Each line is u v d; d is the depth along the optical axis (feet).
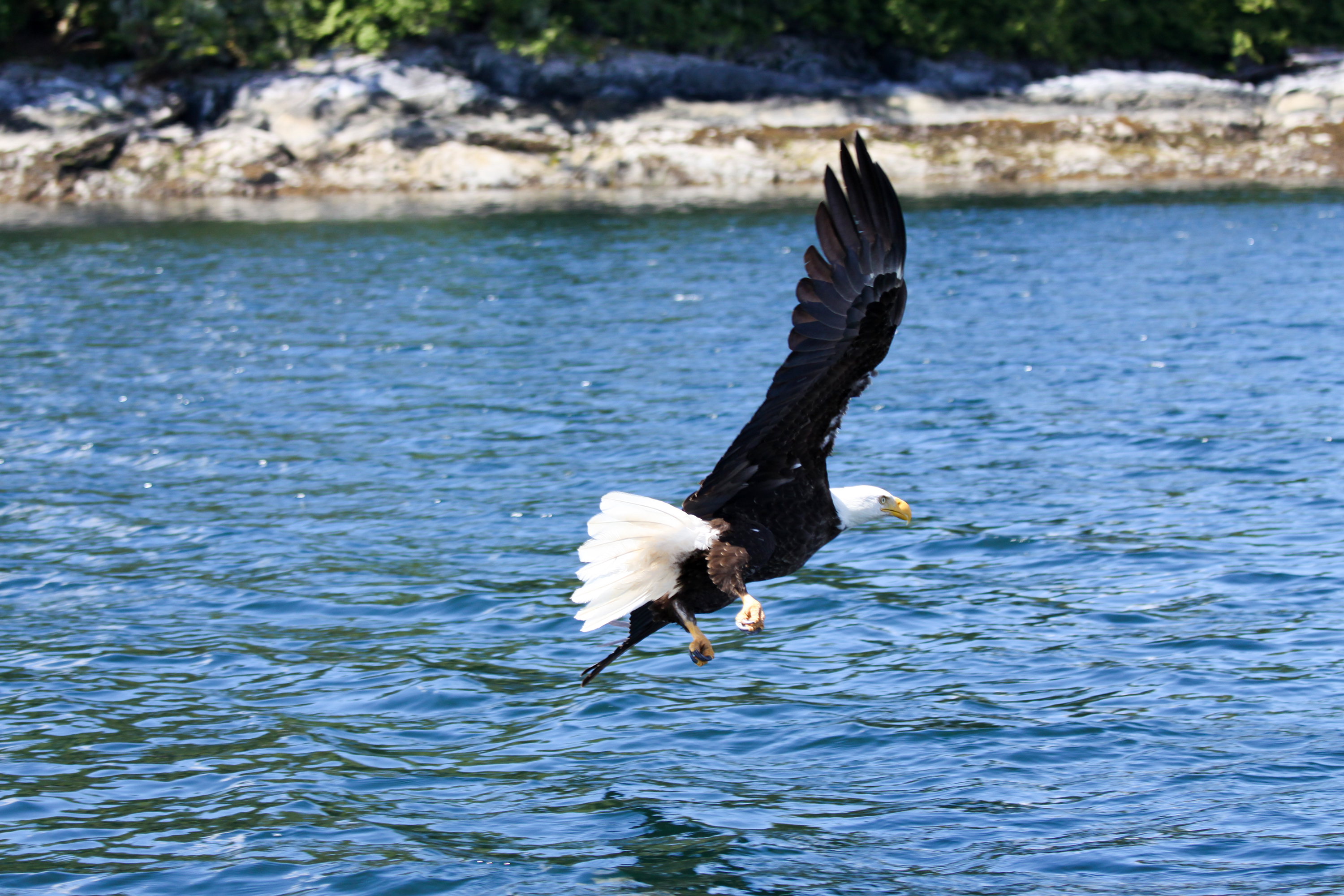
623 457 55.16
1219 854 24.61
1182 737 29.66
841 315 17.83
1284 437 55.47
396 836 26.03
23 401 67.21
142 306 94.38
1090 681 33.14
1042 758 28.94
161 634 37.55
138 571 42.83
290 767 29.30
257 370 73.56
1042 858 24.70
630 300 94.27
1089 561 42.14
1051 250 114.11
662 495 49.49
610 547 19.04
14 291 100.99
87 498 50.93
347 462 55.42
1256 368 68.59
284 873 24.66
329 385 69.97
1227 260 105.60
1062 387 66.39
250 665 35.35
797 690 33.27
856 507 20.20
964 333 80.84
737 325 83.71
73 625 38.27
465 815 26.99
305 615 38.91
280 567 43.06
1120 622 37.11
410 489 51.52
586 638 36.91
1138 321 82.58
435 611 39.06
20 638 37.29
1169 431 57.21
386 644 36.76
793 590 40.91
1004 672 33.99
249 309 93.20
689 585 19.31
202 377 72.18
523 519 47.52
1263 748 28.94
